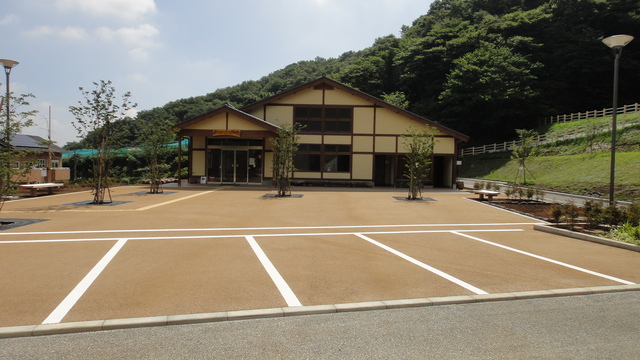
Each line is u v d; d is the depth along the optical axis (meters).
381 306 4.34
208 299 4.43
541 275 5.72
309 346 3.38
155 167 17.08
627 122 29.52
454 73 46.41
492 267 6.11
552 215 10.28
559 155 31.92
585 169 25.45
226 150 22.23
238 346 3.36
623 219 9.20
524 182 27.88
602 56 47.50
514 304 4.58
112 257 6.17
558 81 49.28
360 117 23.17
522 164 29.55
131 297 4.44
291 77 79.31
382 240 8.00
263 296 4.57
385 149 23.19
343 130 23.25
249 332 3.65
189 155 22.41
